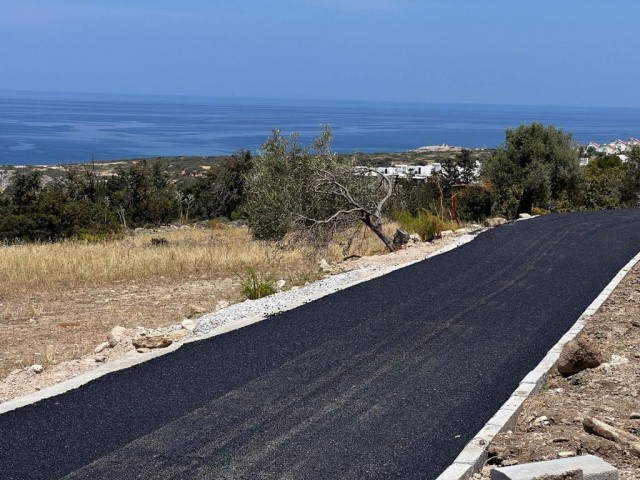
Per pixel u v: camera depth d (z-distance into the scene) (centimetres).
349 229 1911
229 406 634
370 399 653
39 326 1259
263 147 1947
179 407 631
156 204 4184
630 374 715
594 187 3678
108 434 568
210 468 505
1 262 1855
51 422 595
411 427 584
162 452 533
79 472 498
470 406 634
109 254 2045
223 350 816
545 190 3331
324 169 1828
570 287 1177
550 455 516
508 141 3512
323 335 880
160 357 792
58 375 817
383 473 498
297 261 1880
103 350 962
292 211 1831
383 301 1068
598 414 605
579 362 734
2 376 919
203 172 7825
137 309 1398
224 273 1808
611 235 1811
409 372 735
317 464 513
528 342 852
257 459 521
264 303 1081
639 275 1289
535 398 664
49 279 1719
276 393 670
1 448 541
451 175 4034
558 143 3503
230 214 4319
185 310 1368
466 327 922
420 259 1470
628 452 514
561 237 1772
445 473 492
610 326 932
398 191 1906
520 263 1404
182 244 2589
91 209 3625
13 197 3806
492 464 525
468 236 1797
